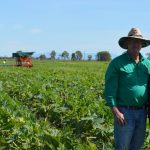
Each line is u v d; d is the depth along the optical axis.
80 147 9.66
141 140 8.44
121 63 8.20
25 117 12.35
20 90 18.22
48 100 15.48
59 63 78.44
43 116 14.44
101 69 57.09
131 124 8.21
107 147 10.96
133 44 8.09
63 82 24.22
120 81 8.24
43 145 9.77
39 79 26.67
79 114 13.52
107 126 12.23
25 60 58.50
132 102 8.19
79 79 28.14
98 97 18.52
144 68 8.20
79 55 133.00
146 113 8.36
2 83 21.55
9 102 14.30
